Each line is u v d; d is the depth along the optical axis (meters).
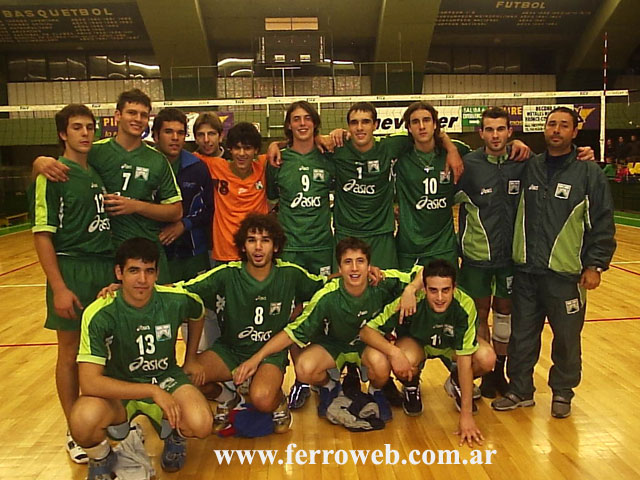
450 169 3.38
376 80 14.96
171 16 13.38
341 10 14.15
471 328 2.96
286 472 2.59
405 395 3.22
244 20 14.32
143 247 2.48
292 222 3.48
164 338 2.62
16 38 15.05
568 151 3.07
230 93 15.47
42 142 13.17
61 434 3.04
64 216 2.69
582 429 2.95
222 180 3.59
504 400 3.22
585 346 4.27
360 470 2.59
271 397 2.83
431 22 13.83
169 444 2.65
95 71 16.19
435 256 3.53
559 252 3.00
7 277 8.02
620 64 15.64
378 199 3.52
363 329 3.05
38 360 4.27
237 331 2.98
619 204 13.79
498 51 16.61
